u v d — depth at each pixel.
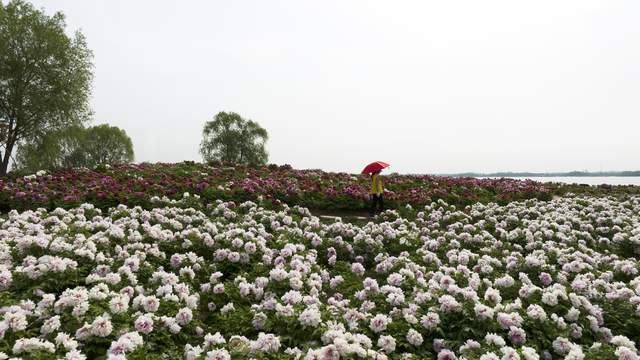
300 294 5.86
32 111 29.64
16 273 5.95
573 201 17.17
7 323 4.28
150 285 6.51
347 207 16.48
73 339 4.26
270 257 7.95
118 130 71.12
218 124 67.88
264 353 4.26
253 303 6.29
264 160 68.69
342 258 9.57
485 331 4.99
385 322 4.96
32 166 31.77
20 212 13.16
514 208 14.91
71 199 13.57
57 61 30.61
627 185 27.20
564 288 6.00
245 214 12.97
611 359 4.40
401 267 7.77
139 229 9.61
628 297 6.06
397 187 20.78
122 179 18.11
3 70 28.58
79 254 6.76
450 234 10.95
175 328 4.95
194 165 25.05
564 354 4.73
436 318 5.07
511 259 8.12
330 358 3.96
